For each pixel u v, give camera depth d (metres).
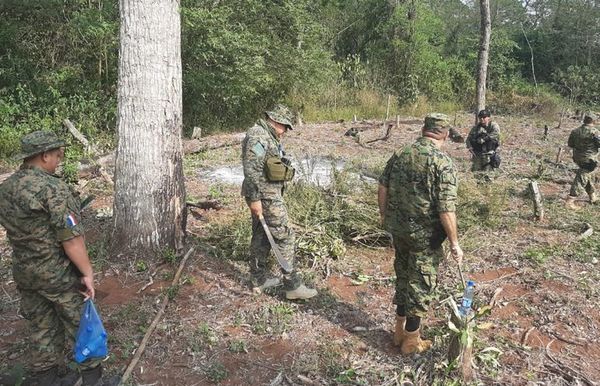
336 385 3.27
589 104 24.64
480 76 12.33
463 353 3.24
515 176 9.18
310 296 4.24
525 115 20.06
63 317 2.94
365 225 5.64
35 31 12.27
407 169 3.31
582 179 7.29
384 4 23.50
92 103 11.56
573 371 3.45
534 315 4.21
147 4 4.48
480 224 6.31
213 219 6.20
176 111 4.82
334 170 6.75
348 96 19.36
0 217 2.75
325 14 23.08
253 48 12.87
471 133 8.16
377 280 4.79
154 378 3.28
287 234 4.15
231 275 4.70
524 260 5.31
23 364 3.31
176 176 4.90
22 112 10.81
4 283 4.45
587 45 28.52
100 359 3.03
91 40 12.27
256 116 15.51
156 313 4.00
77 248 2.82
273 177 3.99
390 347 3.69
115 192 4.82
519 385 3.30
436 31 26.14
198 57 12.61
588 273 5.02
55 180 2.82
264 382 3.29
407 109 20.16
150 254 4.79
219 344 3.66
